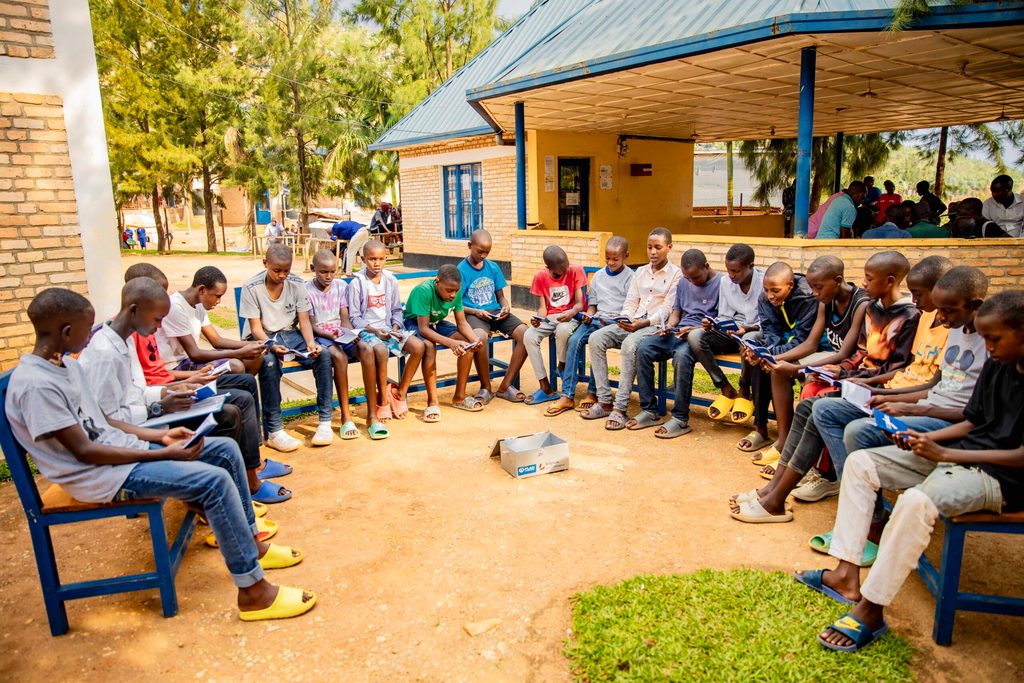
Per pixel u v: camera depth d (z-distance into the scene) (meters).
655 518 4.04
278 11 22.95
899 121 14.38
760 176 19.16
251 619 3.16
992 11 5.95
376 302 5.90
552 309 6.37
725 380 5.36
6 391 2.88
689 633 2.94
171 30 23.25
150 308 3.45
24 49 5.11
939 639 2.89
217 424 3.95
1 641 3.07
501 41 17.14
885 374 4.02
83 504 3.04
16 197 5.17
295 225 20.50
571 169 14.26
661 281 5.74
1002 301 2.69
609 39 8.60
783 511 3.97
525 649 2.93
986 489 2.78
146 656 2.94
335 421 5.95
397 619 3.15
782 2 6.86
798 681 2.65
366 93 22.02
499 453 4.94
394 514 4.15
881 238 7.83
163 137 23.69
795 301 4.77
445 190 16.45
